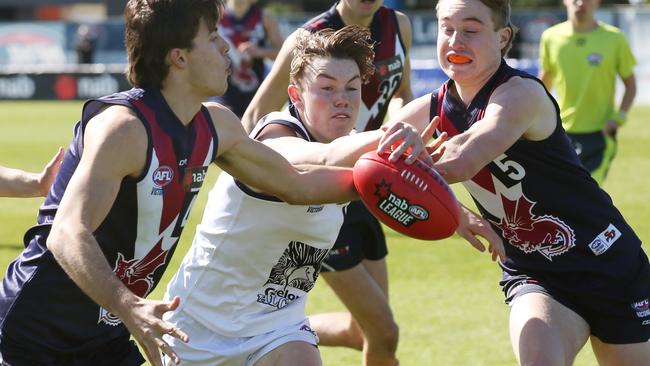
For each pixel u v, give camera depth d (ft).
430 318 78.84
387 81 67.00
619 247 48.91
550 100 47.24
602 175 111.34
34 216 129.49
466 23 46.52
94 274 36.27
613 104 111.14
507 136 45.24
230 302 46.75
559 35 111.75
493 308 81.76
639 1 435.12
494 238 46.14
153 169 39.83
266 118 48.52
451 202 42.16
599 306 48.60
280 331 46.93
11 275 42.88
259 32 138.00
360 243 62.39
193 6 39.68
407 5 429.38
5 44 381.40
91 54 369.50
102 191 38.17
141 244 41.45
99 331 43.83
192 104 41.09
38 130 235.61
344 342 66.54
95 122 39.63
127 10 40.45
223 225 46.19
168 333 35.37
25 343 42.42
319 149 45.44
